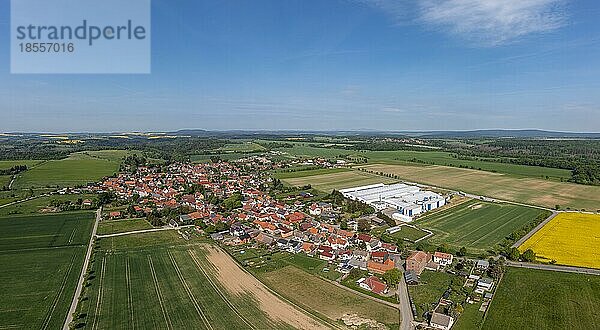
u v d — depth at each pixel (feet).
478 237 494.59
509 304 311.27
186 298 318.65
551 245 456.45
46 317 287.69
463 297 323.78
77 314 287.89
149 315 290.35
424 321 284.82
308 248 437.99
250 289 336.49
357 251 421.18
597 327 278.26
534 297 323.16
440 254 402.11
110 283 347.15
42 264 392.06
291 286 343.67
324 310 300.61
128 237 486.38
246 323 278.87
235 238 477.36
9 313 293.23
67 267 384.68
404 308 305.53
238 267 388.16
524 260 409.49
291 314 293.23
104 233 503.61
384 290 331.36
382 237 491.31
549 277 364.38
